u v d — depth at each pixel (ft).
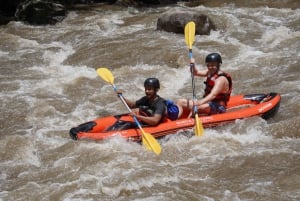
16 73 63.05
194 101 43.39
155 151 37.91
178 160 38.06
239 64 61.11
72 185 34.86
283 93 51.37
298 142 40.29
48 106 51.80
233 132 42.60
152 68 62.23
